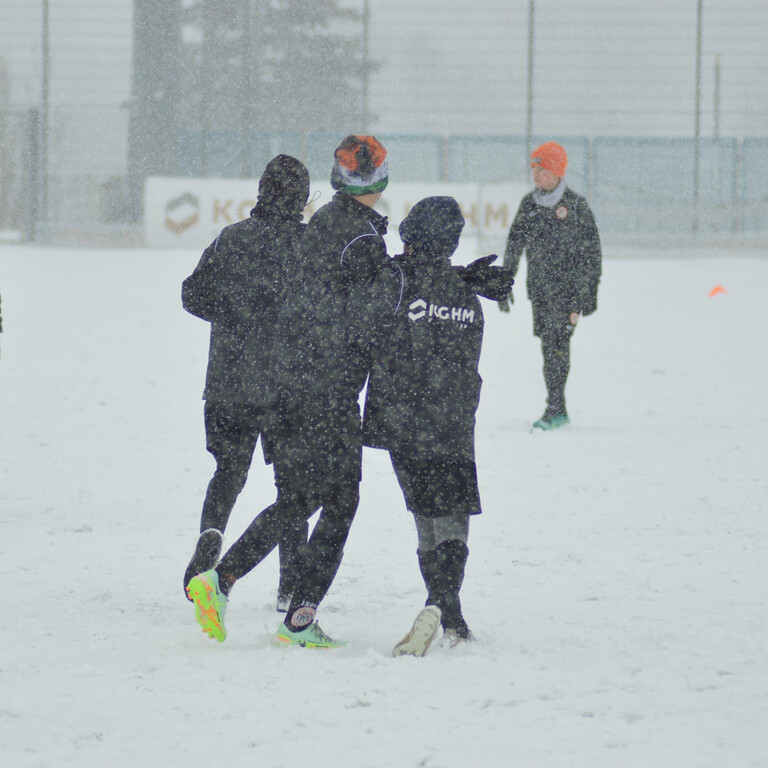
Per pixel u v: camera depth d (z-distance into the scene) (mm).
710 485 27891
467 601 18453
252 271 18125
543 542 22484
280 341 16141
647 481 28469
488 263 15961
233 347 18250
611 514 24953
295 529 17703
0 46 174625
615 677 14375
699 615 17469
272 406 16250
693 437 34969
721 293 93125
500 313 80250
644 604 18188
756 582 19484
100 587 19312
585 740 12211
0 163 190875
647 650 15617
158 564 20969
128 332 64125
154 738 12312
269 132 165500
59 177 179625
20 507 25688
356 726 12680
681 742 12141
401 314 15586
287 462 15875
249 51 189500
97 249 146000
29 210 156000
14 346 56938
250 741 12219
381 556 21703
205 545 17188
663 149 164375
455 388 15602
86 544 22422
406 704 13367
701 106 176750
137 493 27406
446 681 14203
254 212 18500
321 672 14586
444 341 15586
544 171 36156
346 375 15672
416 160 164500
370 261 15672
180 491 27750
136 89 163250
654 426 37188
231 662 15016
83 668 14695
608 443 34031
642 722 12773
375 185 15961
